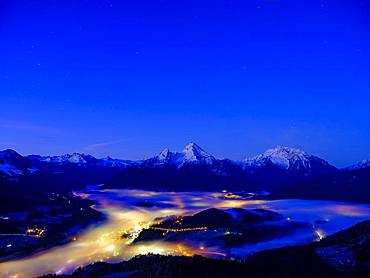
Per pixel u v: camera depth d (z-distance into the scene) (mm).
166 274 66500
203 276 65125
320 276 71688
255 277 68500
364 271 72812
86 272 80688
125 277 71688
